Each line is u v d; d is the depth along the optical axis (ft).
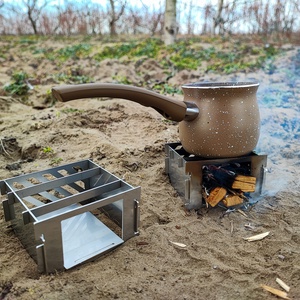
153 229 1.11
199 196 1.24
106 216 1.22
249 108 1.17
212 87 1.13
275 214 1.21
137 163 1.65
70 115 2.44
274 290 0.85
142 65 4.88
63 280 0.88
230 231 1.12
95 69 4.58
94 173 1.24
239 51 5.82
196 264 0.95
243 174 1.28
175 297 0.83
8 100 3.08
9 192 1.08
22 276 0.91
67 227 1.11
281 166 1.62
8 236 1.09
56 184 1.17
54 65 5.61
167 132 2.16
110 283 0.87
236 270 0.92
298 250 1.01
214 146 1.17
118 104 2.70
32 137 2.06
